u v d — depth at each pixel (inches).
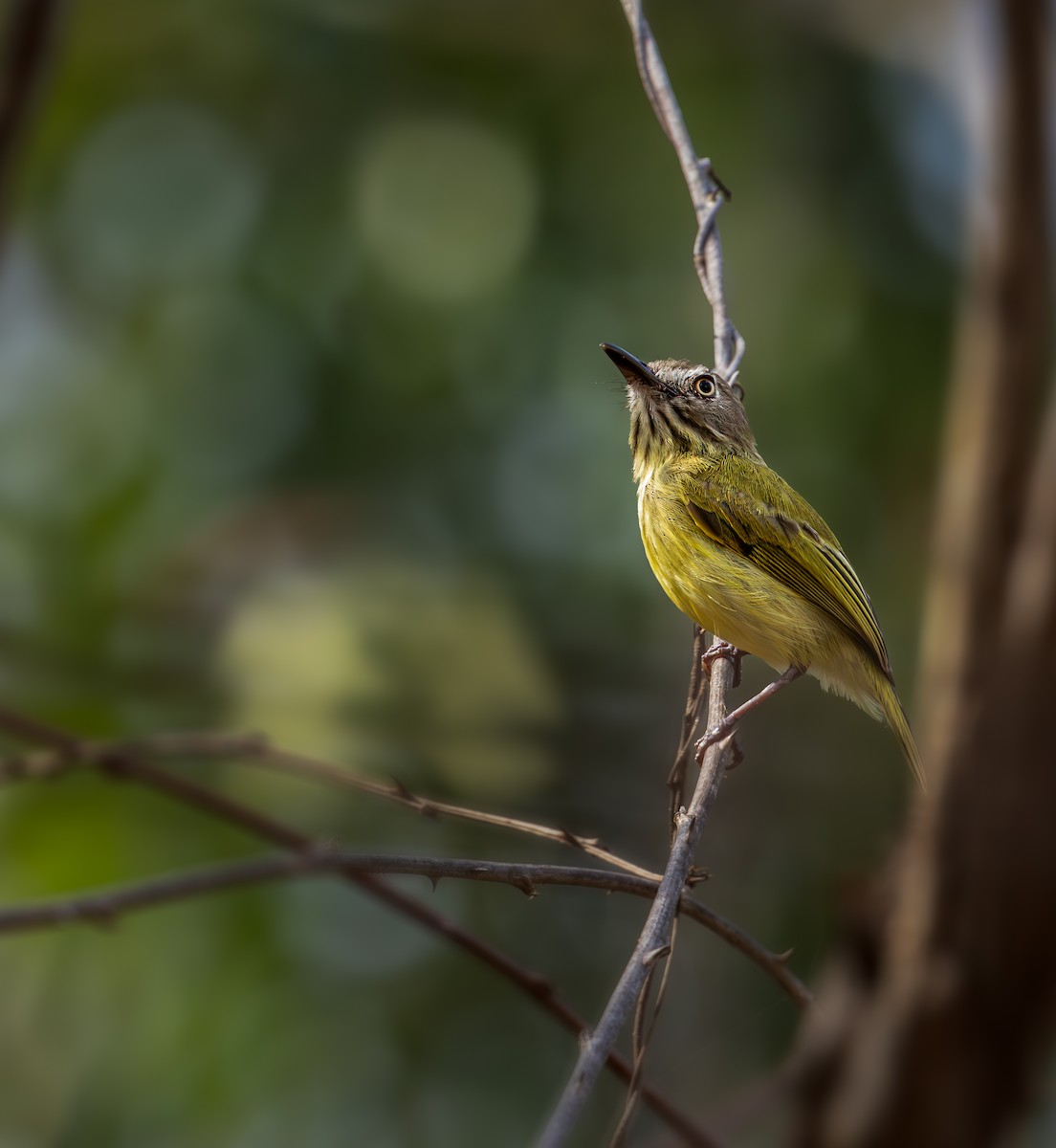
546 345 481.7
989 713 343.3
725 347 296.8
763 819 481.1
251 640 441.4
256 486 473.4
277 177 490.0
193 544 462.6
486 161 490.3
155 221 487.5
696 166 307.7
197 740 275.0
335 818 430.9
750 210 501.0
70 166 490.0
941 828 346.0
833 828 483.8
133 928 410.0
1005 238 355.3
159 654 438.0
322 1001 422.3
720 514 366.9
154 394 476.4
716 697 320.8
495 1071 432.5
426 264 480.1
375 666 443.8
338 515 472.7
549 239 485.7
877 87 516.7
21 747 410.3
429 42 500.4
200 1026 409.1
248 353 480.4
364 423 480.1
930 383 489.1
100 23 490.0
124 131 492.4
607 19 506.9
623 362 392.2
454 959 438.9
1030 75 348.8
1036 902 341.4
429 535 478.6
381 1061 423.8
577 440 488.4
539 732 456.1
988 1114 346.3
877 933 356.2
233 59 493.7
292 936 423.2
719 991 456.1
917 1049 343.6
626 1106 205.3
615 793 464.4
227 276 484.1
